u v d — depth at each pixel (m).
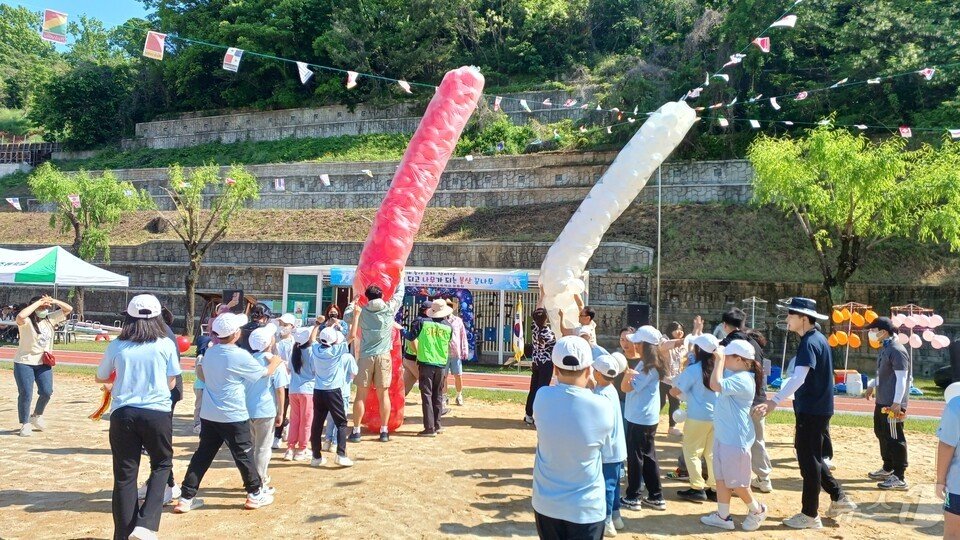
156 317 6.22
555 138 37.69
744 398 7.04
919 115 28.72
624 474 9.77
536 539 6.65
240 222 39.47
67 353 24.61
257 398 7.74
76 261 24.47
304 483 8.38
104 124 57.72
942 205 22.94
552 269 11.27
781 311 22.66
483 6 51.03
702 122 33.59
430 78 48.25
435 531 6.78
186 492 7.12
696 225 30.52
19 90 78.94
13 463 8.98
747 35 31.39
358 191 39.84
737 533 6.99
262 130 50.09
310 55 50.12
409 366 13.05
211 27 51.97
